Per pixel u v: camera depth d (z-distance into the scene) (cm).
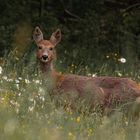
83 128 1265
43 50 1584
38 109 1355
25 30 2375
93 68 2195
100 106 1483
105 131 1219
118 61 2245
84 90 1491
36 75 1653
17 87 1527
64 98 1477
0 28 2419
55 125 1234
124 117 1423
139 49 2483
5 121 1177
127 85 1497
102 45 2538
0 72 1611
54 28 2541
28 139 1075
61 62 2177
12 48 2283
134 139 1195
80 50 2448
